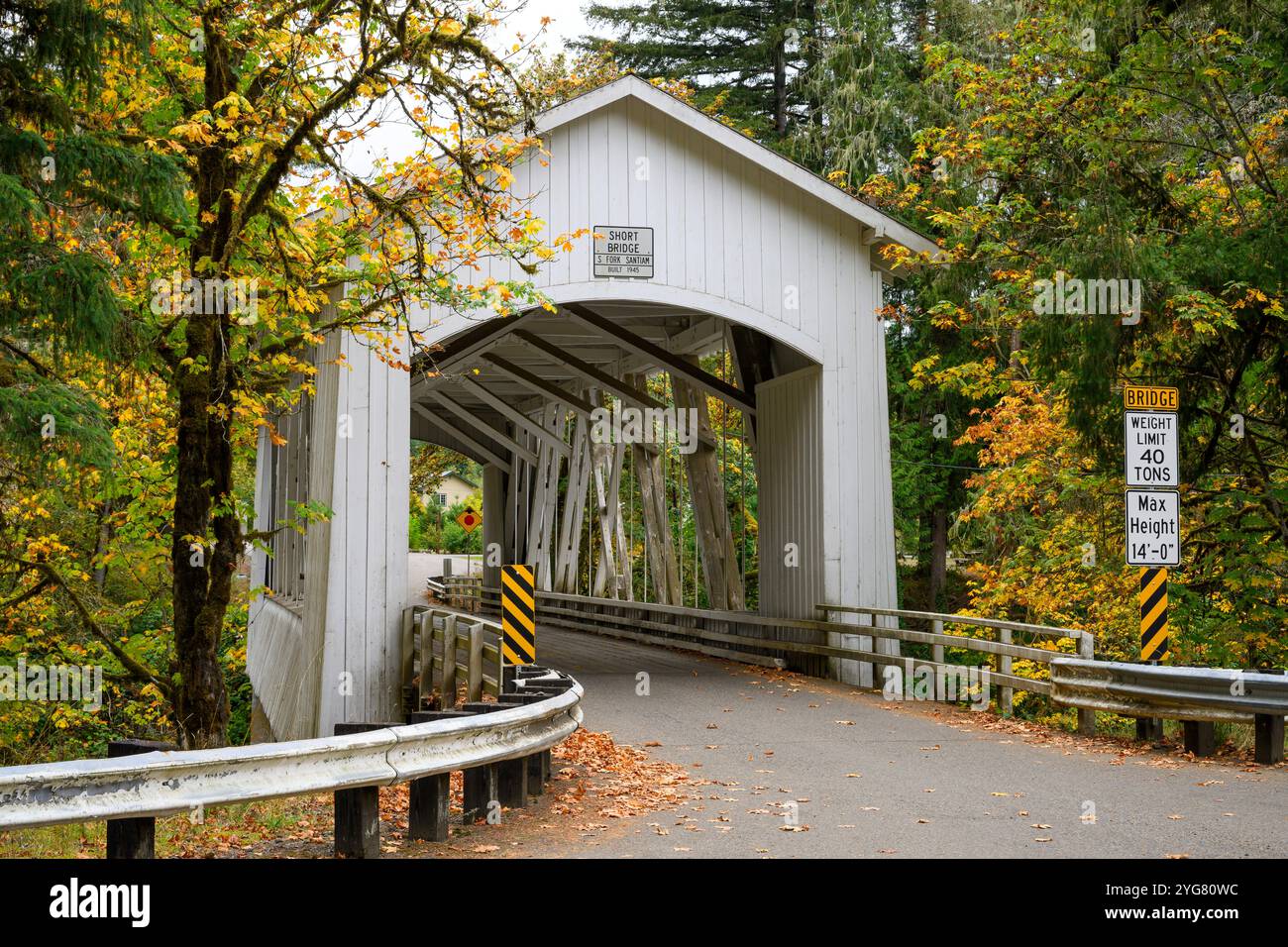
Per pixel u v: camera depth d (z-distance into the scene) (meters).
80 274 9.28
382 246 11.81
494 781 7.99
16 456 9.63
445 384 29.73
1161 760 10.76
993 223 18.02
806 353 18.05
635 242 17.11
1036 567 19.97
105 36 9.84
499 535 36.12
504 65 11.20
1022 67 17.95
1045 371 15.80
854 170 28.69
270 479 22.69
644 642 24.50
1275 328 15.34
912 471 30.41
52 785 4.88
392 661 15.13
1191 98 15.89
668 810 8.45
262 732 22.89
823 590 18.03
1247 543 16.03
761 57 34.56
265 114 11.37
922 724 13.28
